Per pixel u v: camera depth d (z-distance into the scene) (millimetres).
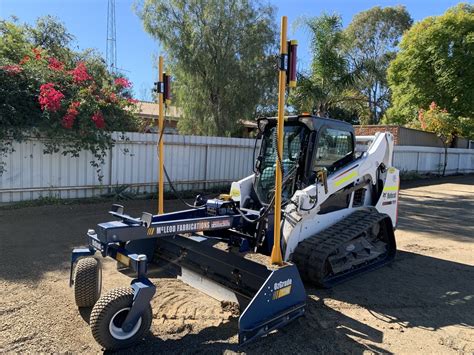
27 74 8398
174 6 13805
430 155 19828
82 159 9211
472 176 21219
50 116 8297
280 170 3605
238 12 13852
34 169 8555
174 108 15758
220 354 3232
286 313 3604
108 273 4957
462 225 8930
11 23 11523
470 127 20719
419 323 4016
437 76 22859
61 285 4488
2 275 4699
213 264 4238
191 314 3918
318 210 4926
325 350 3381
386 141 6125
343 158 5488
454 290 4953
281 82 3482
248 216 4625
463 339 3711
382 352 3402
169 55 13914
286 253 4609
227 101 14422
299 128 5066
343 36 11992
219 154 11914
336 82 11953
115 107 9633
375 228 5719
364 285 4977
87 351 3217
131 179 10094
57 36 15453
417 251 6680
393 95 25578
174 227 3873
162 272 4895
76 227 6996
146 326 3314
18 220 7285
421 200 12422
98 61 11836
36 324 3600
